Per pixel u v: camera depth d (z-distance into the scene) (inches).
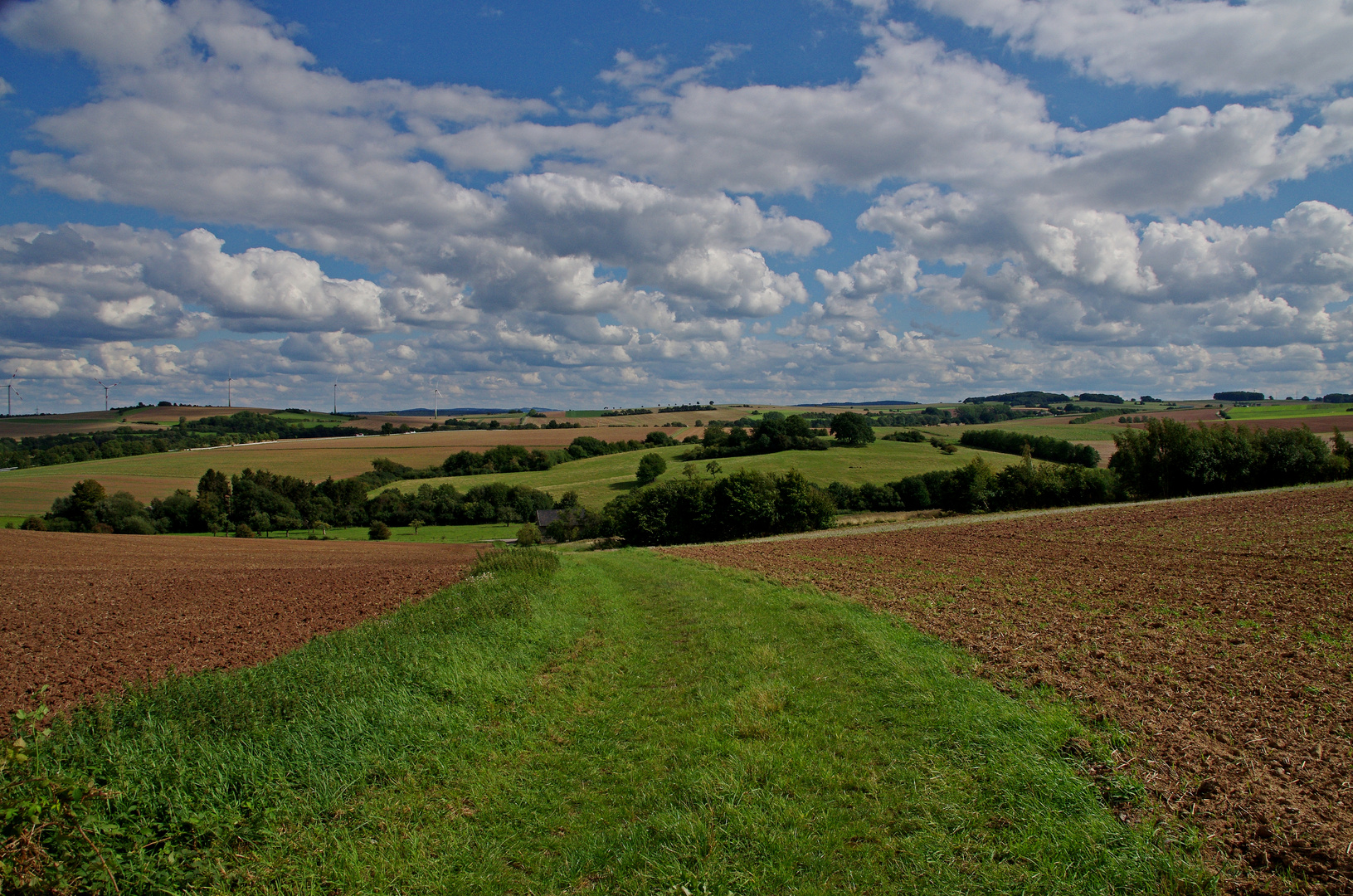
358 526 3282.5
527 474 4237.2
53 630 712.4
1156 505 1656.0
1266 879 183.5
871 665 397.1
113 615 794.8
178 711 301.9
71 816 202.1
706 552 1306.6
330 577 1101.1
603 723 350.0
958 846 212.4
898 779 258.2
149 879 200.2
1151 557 847.1
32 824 189.5
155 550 1733.5
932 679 362.9
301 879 212.4
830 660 422.0
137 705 307.9
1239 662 377.7
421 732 319.3
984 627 490.3
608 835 236.7
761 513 2183.8
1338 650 392.2
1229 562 757.9
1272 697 318.7
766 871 206.8
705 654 468.1
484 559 1052.5
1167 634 450.0
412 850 231.8
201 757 262.1
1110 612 528.7
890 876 201.8
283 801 251.8
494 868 223.3
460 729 332.5
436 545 1987.0
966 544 1133.7
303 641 593.6
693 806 250.1
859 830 226.1
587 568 1071.6
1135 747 264.8
